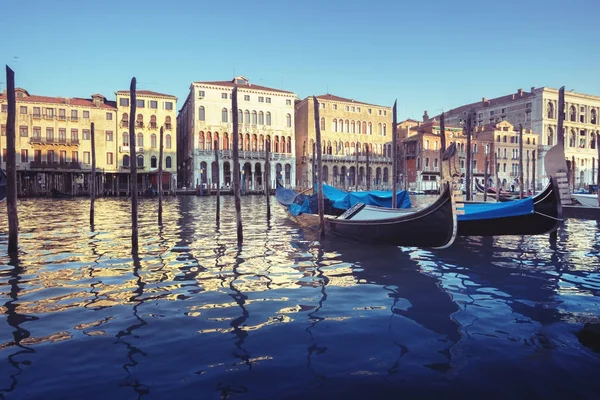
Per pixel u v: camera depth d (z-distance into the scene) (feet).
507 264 32.53
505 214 36.55
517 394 13.14
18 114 160.04
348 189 193.36
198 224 62.80
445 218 30.50
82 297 23.44
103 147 172.24
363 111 213.05
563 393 13.20
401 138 234.58
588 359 15.48
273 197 163.22
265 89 194.70
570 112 253.24
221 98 187.32
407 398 12.92
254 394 13.10
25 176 163.02
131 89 36.91
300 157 214.07
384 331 18.35
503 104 259.80
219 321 19.57
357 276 28.55
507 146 225.97
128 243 43.06
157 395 13.03
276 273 29.40
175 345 16.76
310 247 40.06
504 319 19.97
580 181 249.75
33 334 17.97
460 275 28.91
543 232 35.60
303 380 13.96
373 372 14.53
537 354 15.94
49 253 36.91
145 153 176.96
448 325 19.13
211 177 184.96
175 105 181.37
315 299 23.16
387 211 41.47
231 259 34.45
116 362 15.25
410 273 29.45
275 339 17.39
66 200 139.95
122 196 168.66
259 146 193.88
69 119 167.02
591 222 64.75
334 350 16.33
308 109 203.21
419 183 208.85
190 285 26.08
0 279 27.45
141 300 22.89
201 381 13.87
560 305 22.21
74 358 15.60
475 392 13.25
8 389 13.35
